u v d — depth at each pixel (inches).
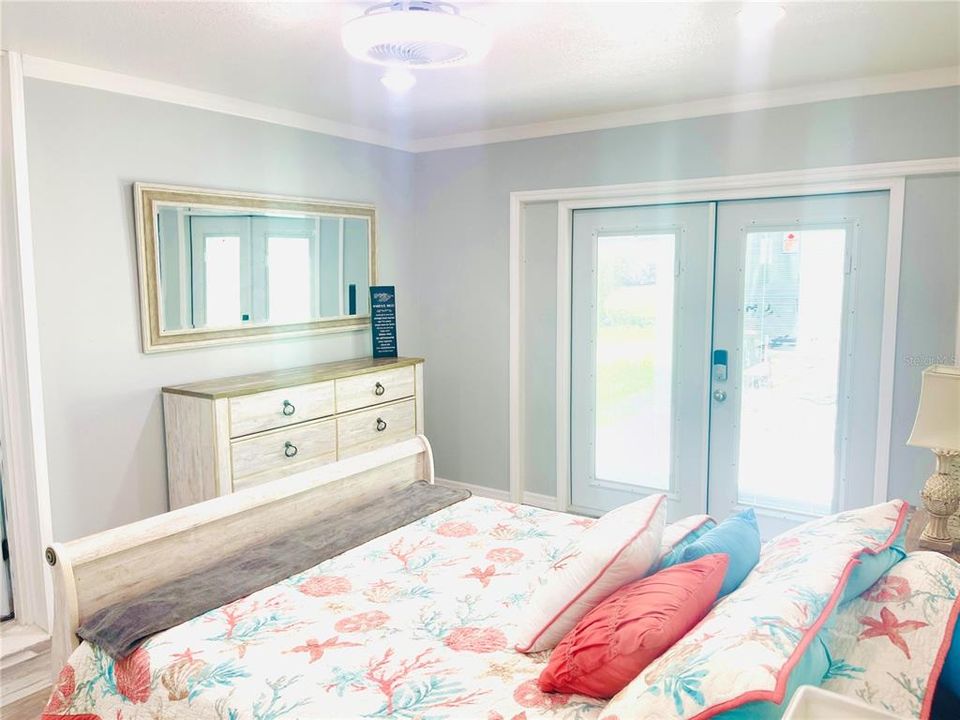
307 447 134.4
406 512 97.9
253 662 60.8
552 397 169.9
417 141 178.5
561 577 63.1
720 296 147.0
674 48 104.7
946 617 51.9
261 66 112.0
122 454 121.6
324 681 58.2
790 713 30.1
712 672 41.5
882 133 124.7
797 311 139.3
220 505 82.1
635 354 158.9
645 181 149.3
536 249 167.6
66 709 65.5
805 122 131.3
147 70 114.0
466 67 113.4
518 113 148.7
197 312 131.3
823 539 61.7
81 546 69.3
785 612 46.7
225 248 135.6
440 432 187.0
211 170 133.1
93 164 115.3
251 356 142.4
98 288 117.1
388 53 88.8
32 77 107.0
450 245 178.7
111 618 67.4
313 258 154.2
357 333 167.5
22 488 107.7
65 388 113.7
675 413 155.0
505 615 70.5
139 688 61.1
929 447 78.7
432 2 84.9
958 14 91.8
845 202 132.2
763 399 144.6
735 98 135.9
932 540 78.6
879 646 50.5
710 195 143.7
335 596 73.9
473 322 177.3
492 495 179.6
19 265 103.8
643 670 50.4
